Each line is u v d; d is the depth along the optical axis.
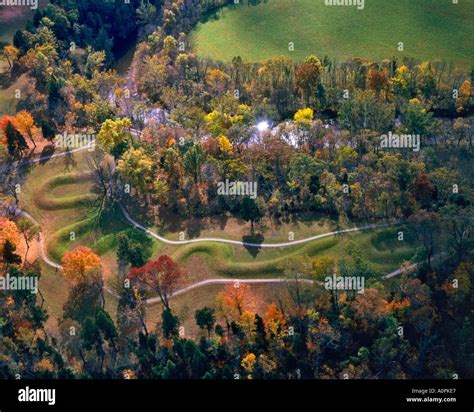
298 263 171.75
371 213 199.00
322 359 163.00
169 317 166.50
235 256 190.75
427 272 177.00
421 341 163.00
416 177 199.00
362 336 166.00
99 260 180.38
